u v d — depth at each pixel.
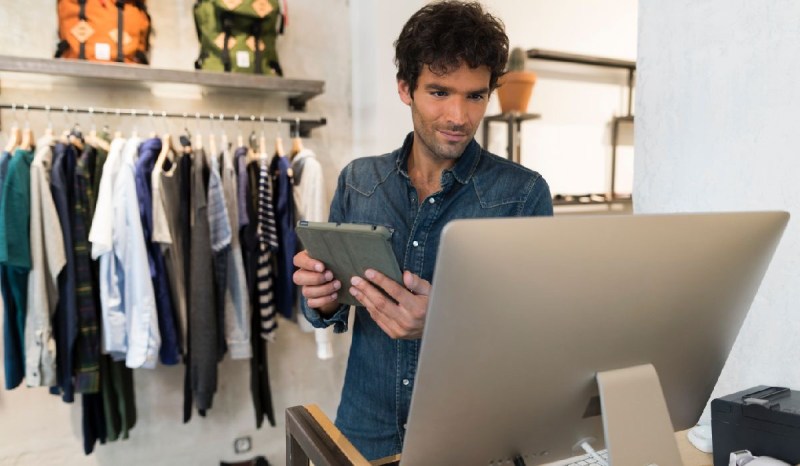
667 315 0.57
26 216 1.61
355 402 1.15
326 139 2.41
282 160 2.02
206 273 1.82
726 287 0.59
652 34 1.08
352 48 2.42
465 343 0.47
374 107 2.27
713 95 0.98
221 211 1.85
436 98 0.93
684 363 0.62
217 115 2.03
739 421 0.81
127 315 1.75
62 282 1.69
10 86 1.88
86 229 1.72
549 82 2.64
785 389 0.87
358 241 0.69
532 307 0.48
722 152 0.97
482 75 0.91
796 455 0.75
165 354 1.83
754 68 0.91
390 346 1.08
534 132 2.62
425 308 0.69
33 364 1.66
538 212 1.05
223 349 1.93
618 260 0.50
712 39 0.97
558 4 2.62
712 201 1.00
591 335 0.53
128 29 1.82
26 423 2.00
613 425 0.55
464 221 0.42
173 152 1.92
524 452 0.58
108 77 1.73
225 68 1.94
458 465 0.55
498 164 1.09
